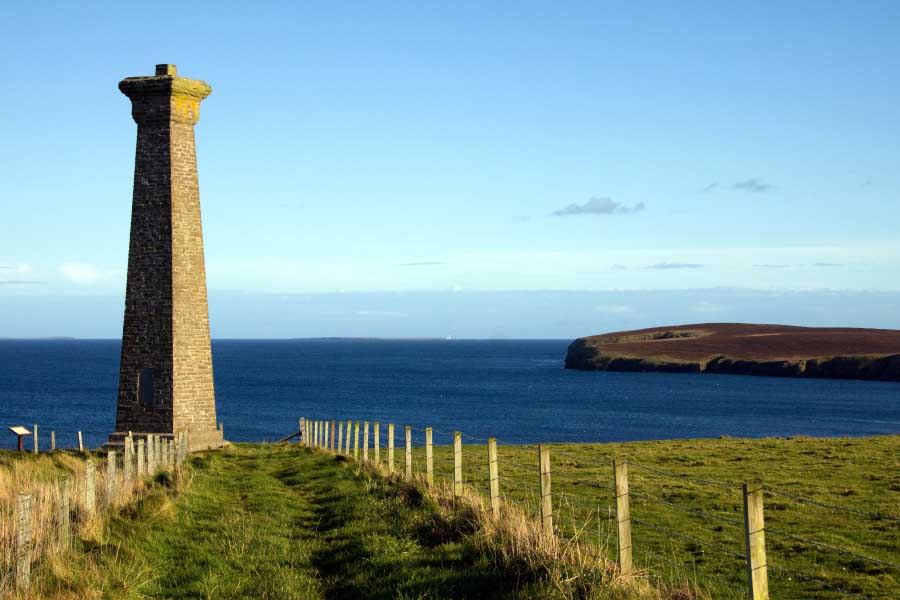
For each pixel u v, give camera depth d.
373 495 21.95
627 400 139.75
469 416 107.88
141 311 42.50
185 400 42.41
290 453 39.94
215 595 13.34
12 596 11.82
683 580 14.58
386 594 12.82
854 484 27.48
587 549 13.23
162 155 42.66
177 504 21.12
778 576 15.95
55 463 33.12
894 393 160.00
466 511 16.84
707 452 38.44
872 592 14.73
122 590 12.99
